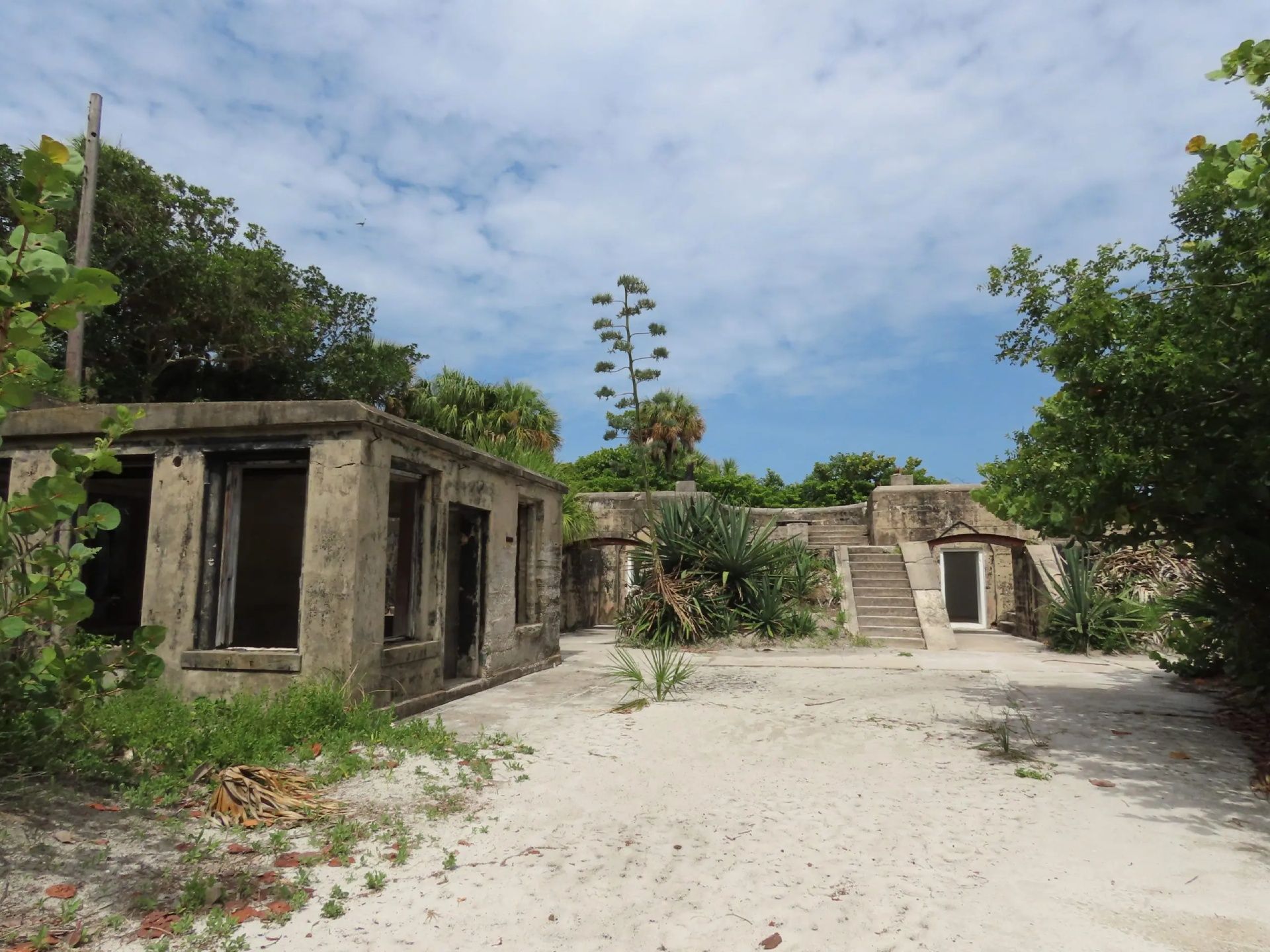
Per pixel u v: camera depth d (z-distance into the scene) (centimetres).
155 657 469
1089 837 442
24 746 438
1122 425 616
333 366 2289
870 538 2048
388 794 497
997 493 723
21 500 410
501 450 1600
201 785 477
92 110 1516
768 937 328
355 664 659
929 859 411
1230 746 647
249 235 2158
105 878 350
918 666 1130
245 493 1033
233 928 322
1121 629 1299
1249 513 627
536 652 1089
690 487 2244
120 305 1878
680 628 1388
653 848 425
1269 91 506
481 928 335
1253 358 545
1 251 355
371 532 688
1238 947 318
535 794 515
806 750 631
